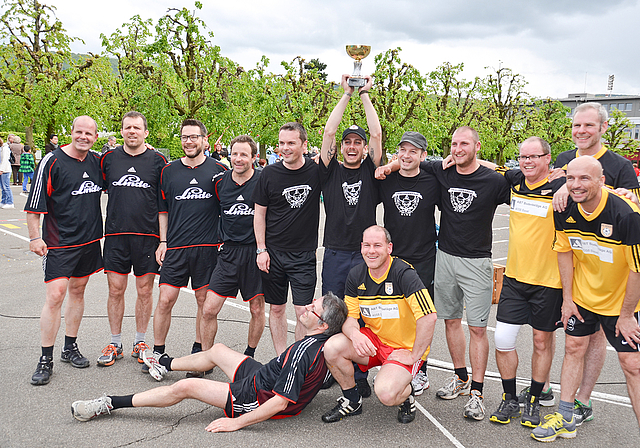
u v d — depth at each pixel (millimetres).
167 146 29812
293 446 3066
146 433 3170
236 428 3236
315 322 3373
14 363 4211
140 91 18844
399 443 3152
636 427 3439
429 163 4059
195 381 3328
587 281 3262
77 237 4113
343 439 3186
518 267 3543
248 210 4164
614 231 3043
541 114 41125
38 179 3902
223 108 20031
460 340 3945
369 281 3566
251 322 4395
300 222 4113
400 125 24219
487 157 39438
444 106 30828
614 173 3637
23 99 22203
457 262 3807
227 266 4215
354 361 3508
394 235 4020
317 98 25672
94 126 4117
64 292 4020
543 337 3457
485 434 3307
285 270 4176
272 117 22969
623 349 3160
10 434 3100
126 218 4254
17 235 10258
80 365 4203
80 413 3266
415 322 3586
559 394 3955
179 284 4262
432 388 4047
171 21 18812
